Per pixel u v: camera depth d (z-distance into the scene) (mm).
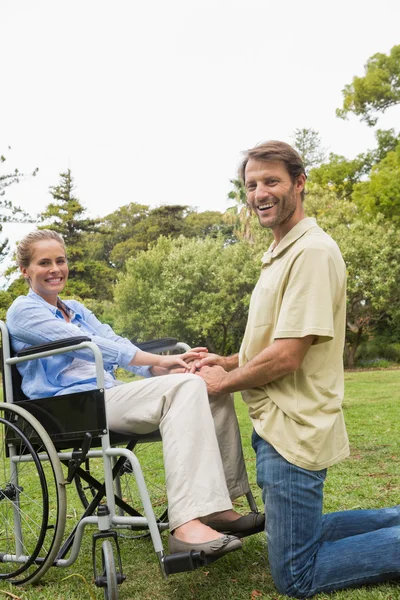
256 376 2221
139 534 3041
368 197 24859
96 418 2287
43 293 2793
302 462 2139
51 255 2766
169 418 2221
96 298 35219
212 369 2398
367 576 2117
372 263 21297
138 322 25219
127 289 25531
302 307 2186
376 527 2373
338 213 23734
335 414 2225
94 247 43969
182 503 2098
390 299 21953
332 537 2363
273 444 2188
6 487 2600
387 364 22312
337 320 2289
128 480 3861
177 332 24047
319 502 2182
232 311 22609
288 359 2172
